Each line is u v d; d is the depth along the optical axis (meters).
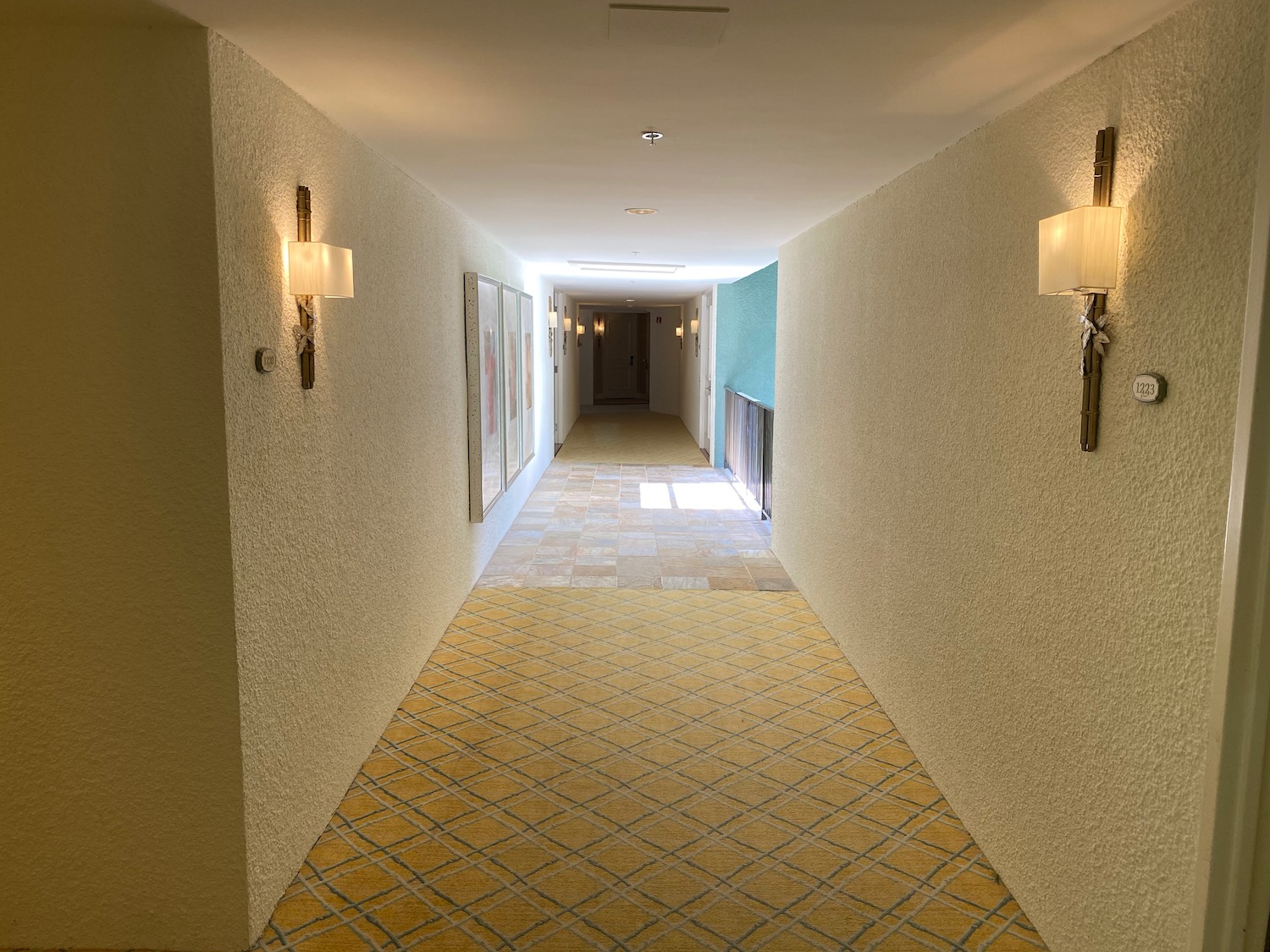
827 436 4.89
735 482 9.88
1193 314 1.71
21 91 2.03
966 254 2.88
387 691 3.64
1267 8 1.51
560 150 3.27
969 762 2.88
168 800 2.28
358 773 3.25
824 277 4.97
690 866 2.71
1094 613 2.09
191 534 2.17
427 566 4.33
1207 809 1.67
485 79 2.41
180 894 2.32
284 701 2.53
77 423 2.13
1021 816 2.49
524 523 7.61
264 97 2.33
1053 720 2.30
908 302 3.49
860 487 4.21
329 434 2.86
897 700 3.64
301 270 2.47
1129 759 1.95
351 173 3.05
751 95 2.53
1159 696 1.84
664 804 3.07
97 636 2.21
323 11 1.91
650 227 5.39
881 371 3.85
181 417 2.12
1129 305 1.93
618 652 4.53
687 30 2.01
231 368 2.16
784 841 2.85
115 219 2.07
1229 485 1.61
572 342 15.67
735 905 2.53
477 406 5.30
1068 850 2.23
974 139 2.82
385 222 3.48
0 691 2.22
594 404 21.25
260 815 2.38
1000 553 2.62
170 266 2.08
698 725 3.69
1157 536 1.84
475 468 5.39
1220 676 1.63
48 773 2.26
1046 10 1.81
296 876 2.64
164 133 2.04
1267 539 1.55
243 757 2.27
